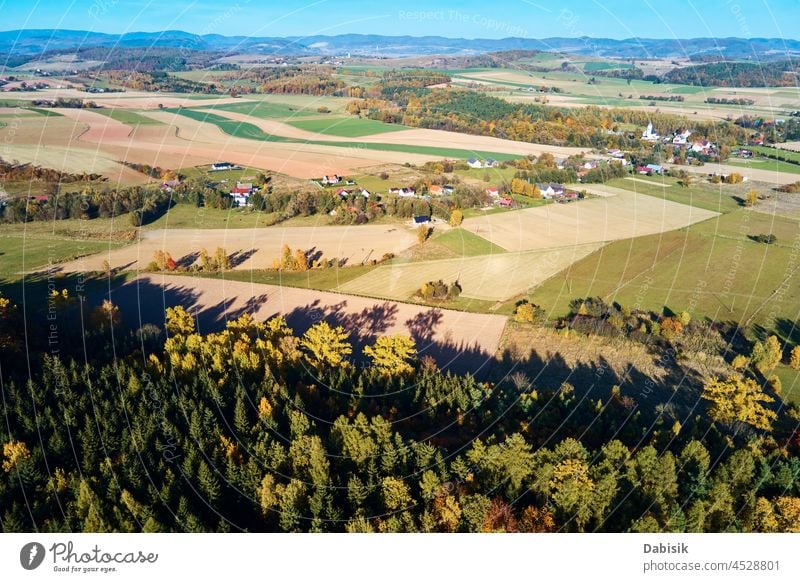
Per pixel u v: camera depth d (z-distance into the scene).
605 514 30.42
